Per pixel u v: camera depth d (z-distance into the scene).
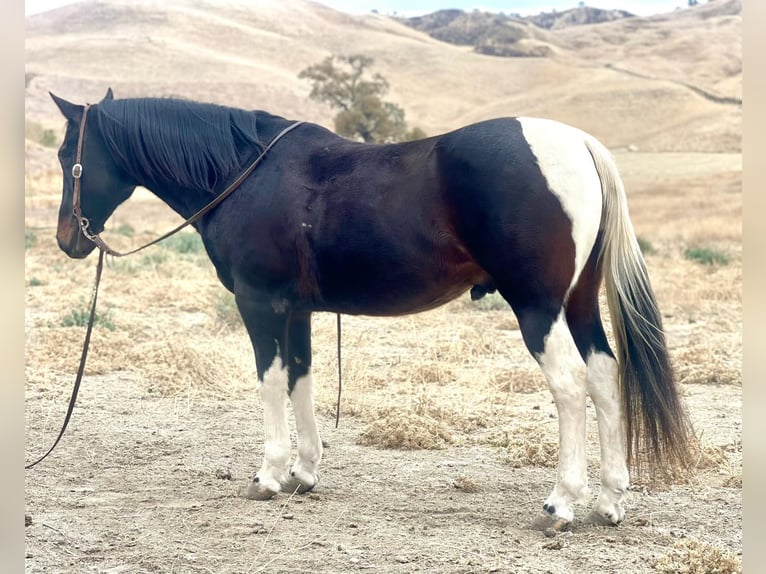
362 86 68.06
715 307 14.24
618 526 5.04
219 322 11.76
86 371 9.41
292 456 6.66
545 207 4.66
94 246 6.20
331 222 5.12
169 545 4.82
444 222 4.86
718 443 6.75
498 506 5.47
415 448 6.84
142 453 6.71
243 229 5.43
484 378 8.78
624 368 4.88
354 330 11.46
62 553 4.71
